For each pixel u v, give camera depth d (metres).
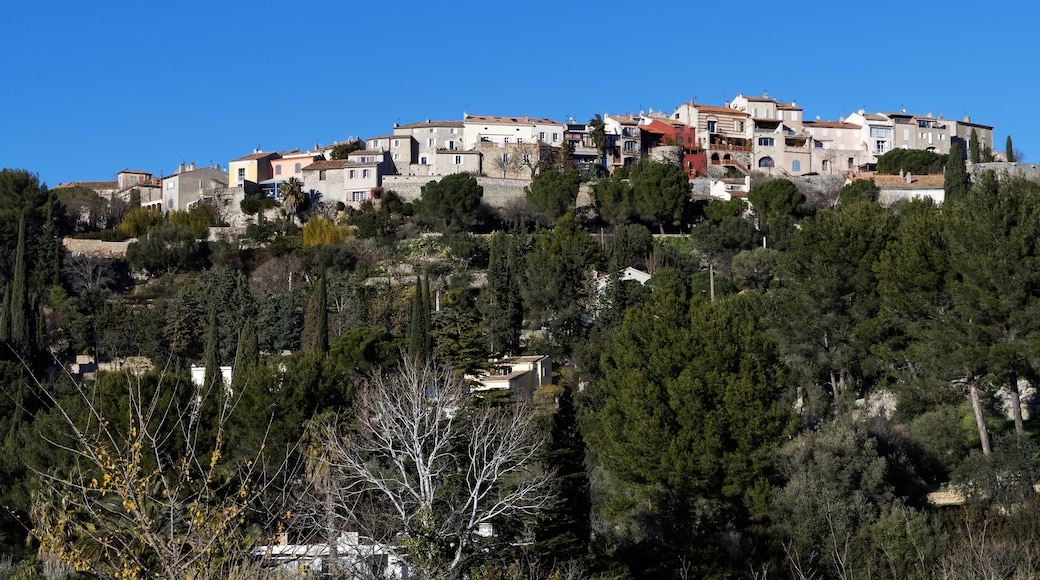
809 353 52.88
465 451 29.67
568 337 75.19
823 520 35.69
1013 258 44.28
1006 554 27.36
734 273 92.69
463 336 47.25
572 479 34.75
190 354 80.19
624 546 36.00
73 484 14.38
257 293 89.94
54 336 84.19
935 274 47.16
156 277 106.12
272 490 20.00
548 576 27.64
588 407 52.19
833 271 52.28
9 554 28.00
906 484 40.19
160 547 13.45
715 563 34.47
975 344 44.19
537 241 97.88
